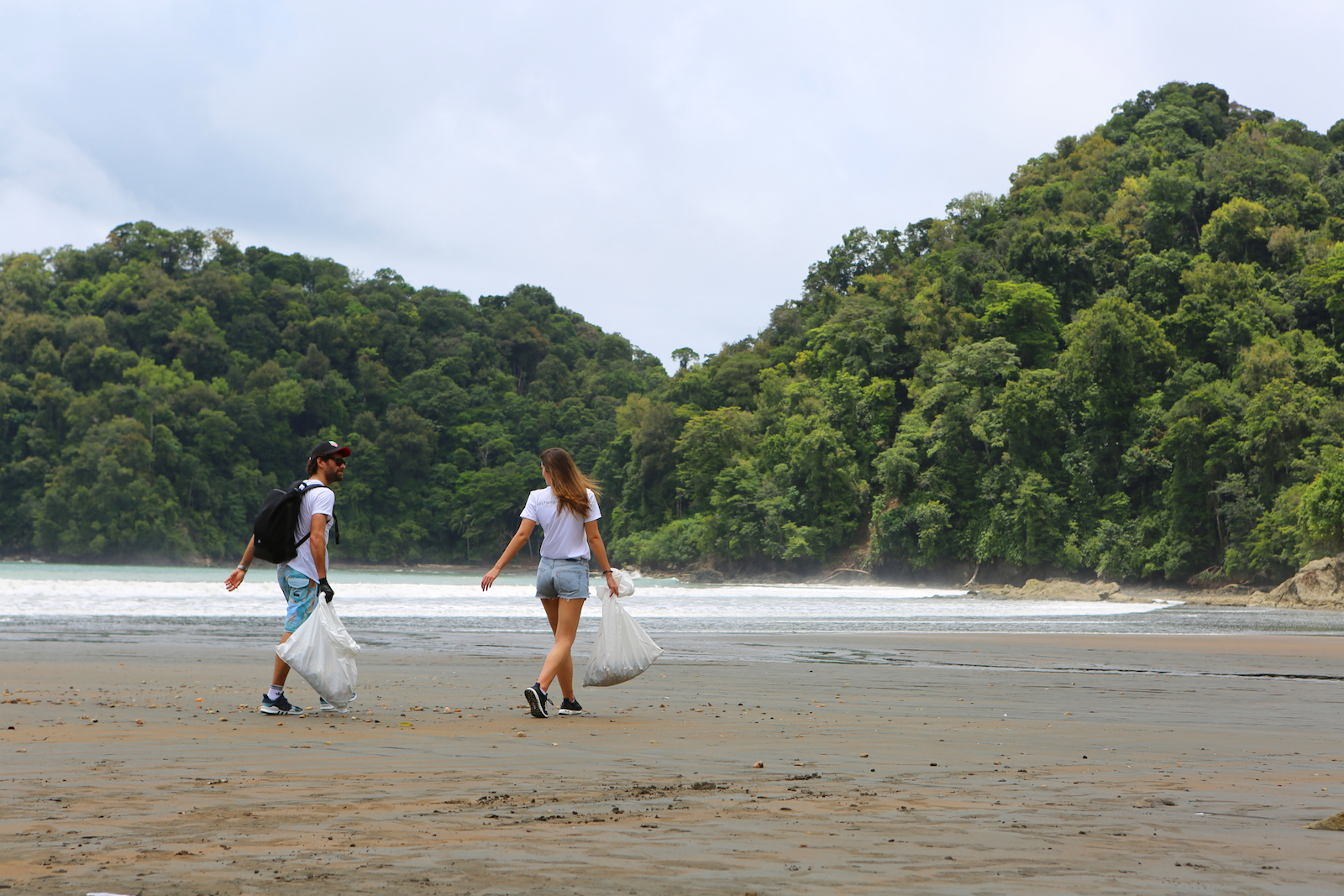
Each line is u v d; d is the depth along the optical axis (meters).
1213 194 102.50
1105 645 18.72
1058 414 82.75
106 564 109.19
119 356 127.25
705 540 94.88
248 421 128.25
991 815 3.57
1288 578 66.50
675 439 110.50
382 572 121.38
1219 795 4.08
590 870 2.67
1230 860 2.87
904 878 2.60
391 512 133.38
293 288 155.50
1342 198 105.62
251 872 2.63
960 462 84.75
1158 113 127.06
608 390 161.75
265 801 3.69
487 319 176.88
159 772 4.36
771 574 91.31
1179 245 101.50
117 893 2.41
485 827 3.25
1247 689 10.36
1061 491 80.50
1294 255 94.56
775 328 129.12
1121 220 103.62
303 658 6.80
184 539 112.56
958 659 14.52
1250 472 72.25
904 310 103.44
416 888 2.46
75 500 108.25
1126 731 6.61
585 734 6.00
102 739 5.39
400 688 9.02
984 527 80.69
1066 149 130.88
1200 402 75.06
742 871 2.67
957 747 5.62
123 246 154.75
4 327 127.69
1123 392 81.81
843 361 102.25
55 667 10.41
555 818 3.42
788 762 4.95
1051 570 77.69
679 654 14.60
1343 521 56.75
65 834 3.11
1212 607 51.62
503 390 158.12
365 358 149.12
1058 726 6.82
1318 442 69.50
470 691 8.84
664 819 3.42
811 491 90.75
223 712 6.91
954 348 91.25
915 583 83.81
